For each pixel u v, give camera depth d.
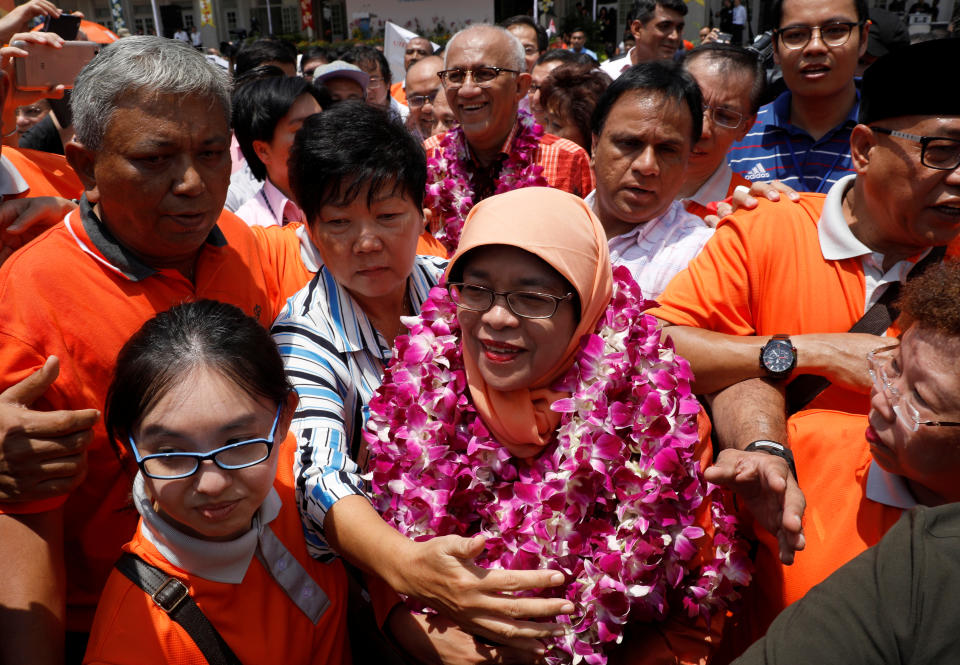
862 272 1.97
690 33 17.27
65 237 1.79
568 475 1.57
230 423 1.40
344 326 1.94
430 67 5.59
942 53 1.69
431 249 2.75
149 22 30.23
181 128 1.69
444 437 1.67
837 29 3.40
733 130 3.23
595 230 1.69
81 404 1.74
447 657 1.61
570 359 1.68
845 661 1.08
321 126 1.83
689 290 2.14
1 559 1.52
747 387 1.92
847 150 3.58
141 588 1.45
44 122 3.47
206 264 2.02
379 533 1.53
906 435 1.48
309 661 1.61
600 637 1.53
